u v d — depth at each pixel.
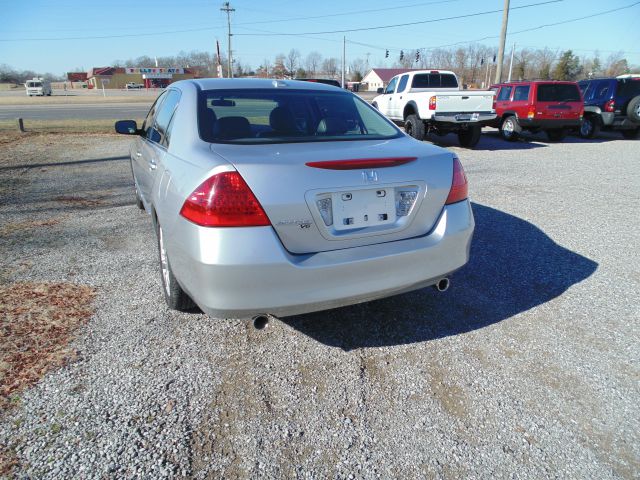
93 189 7.21
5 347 2.73
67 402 2.29
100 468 1.91
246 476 1.90
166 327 3.00
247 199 2.18
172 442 2.06
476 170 8.72
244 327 3.03
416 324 3.09
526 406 2.32
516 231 5.00
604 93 14.14
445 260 2.71
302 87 3.47
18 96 58.56
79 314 3.15
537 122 13.05
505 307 3.32
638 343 2.86
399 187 2.53
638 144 13.15
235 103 3.06
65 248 4.46
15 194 6.85
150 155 3.58
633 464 1.98
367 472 1.94
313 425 2.19
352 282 2.41
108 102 41.22
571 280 3.76
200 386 2.44
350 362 2.67
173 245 2.49
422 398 2.38
